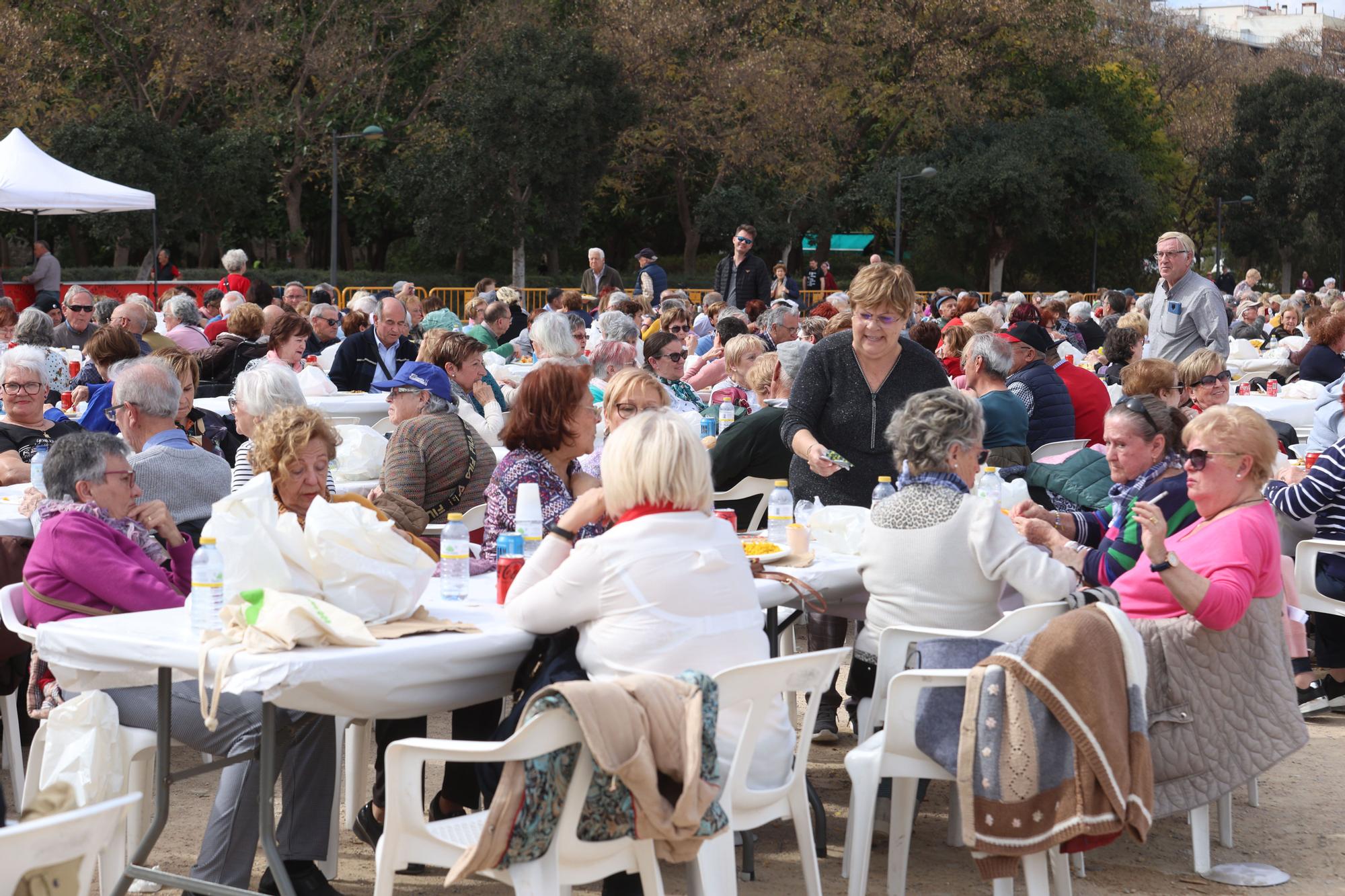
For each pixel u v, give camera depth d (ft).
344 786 15.28
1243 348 45.42
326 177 119.85
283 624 9.42
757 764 10.57
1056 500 19.30
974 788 10.73
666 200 148.25
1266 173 180.34
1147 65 183.62
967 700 10.85
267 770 10.08
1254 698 12.54
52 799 10.85
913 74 140.46
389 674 9.55
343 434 19.26
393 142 121.80
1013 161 143.43
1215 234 194.59
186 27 101.14
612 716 8.86
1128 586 12.96
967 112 143.43
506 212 118.32
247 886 10.98
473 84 116.78
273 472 12.28
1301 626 14.53
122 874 10.59
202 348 34.40
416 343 33.32
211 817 11.04
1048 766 10.59
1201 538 12.65
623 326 32.42
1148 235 168.86
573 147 118.01
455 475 16.21
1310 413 28.58
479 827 10.02
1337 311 29.37
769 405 21.67
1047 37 146.92
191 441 19.21
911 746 11.39
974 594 12.58
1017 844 10.58
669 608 10.09
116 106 103.24
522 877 8.87
